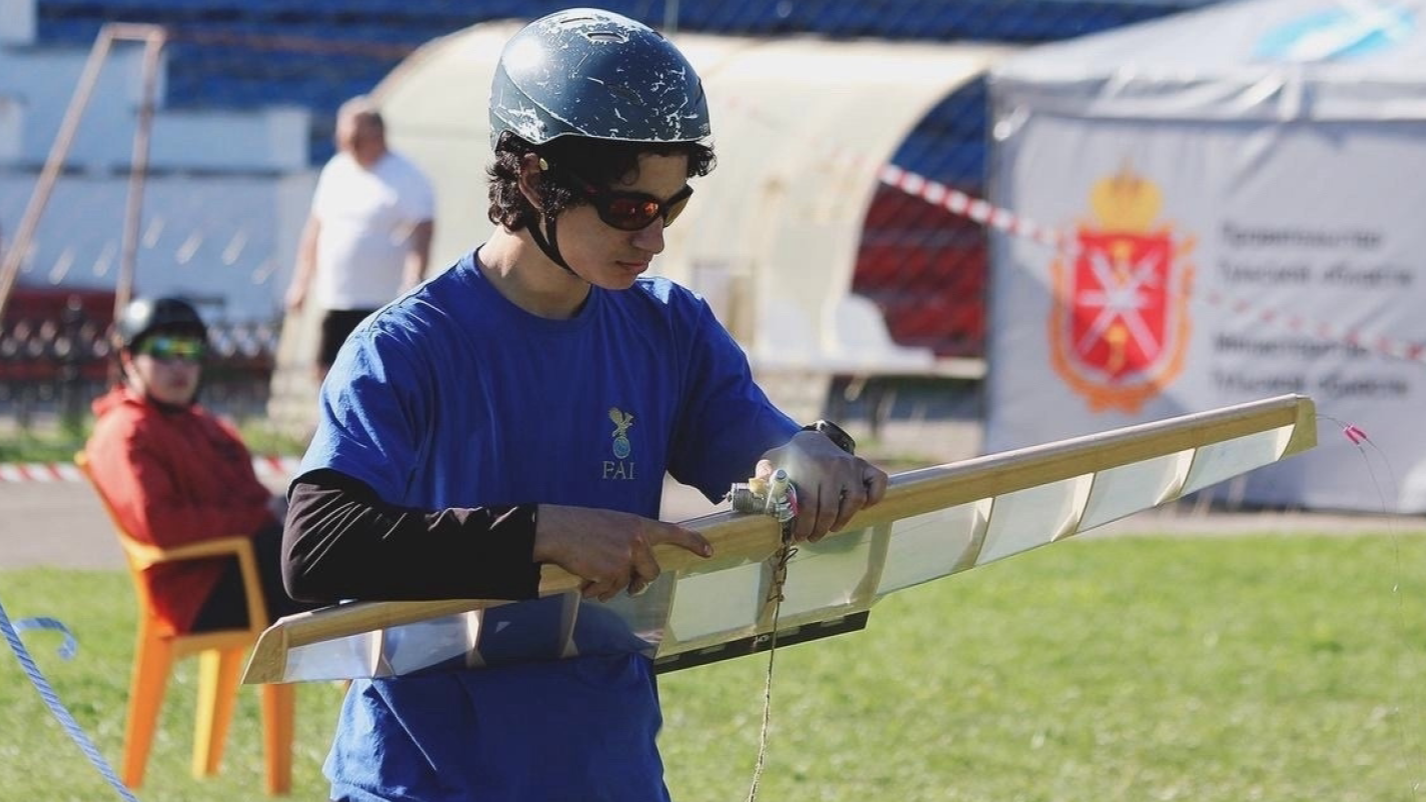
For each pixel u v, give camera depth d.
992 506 6.81
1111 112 26.19
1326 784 13.43
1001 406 26.86
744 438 6.73
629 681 6.57
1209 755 14.07
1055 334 26.62
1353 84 25.20
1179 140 26.05
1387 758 14.07
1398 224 25.34
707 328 6.82
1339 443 25.52
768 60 35.09
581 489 6.42
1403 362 25.34
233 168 38.38
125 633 16.78
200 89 42.03
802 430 6.50
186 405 13.15
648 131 5.94
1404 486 25.36
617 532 5.75
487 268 6.36
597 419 6.44
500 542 5.63
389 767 6.29
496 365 6.27
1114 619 18.55
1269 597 19.67
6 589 18.61
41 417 31.08
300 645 5.61
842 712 15.05
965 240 39.06
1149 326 26.33
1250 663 16.83
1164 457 7.07
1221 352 26.11
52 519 22.98
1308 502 25.61
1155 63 26.14
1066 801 12.88
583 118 5.93
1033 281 26.64
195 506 12.84
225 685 13.09
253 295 36.44
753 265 32.81
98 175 36.25
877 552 6.79
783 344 32.28
